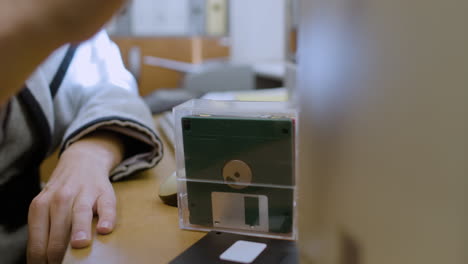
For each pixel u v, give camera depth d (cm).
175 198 47
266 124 37
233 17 290
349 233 30
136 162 57
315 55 37
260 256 36
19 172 62
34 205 45
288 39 93
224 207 40
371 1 27
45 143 62
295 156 37
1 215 59
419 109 22
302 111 37
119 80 71
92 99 65
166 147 66
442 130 21
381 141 26
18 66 19
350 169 30
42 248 43
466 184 20
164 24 272
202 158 40
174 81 272
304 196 37
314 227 36
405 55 23
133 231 42
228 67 202
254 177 39
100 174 51
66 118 67
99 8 19
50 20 19
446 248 21
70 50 67
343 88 31
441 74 21
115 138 60
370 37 27
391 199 25
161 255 37
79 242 39
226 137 38
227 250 37
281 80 211
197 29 281
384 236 26
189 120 39
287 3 94
